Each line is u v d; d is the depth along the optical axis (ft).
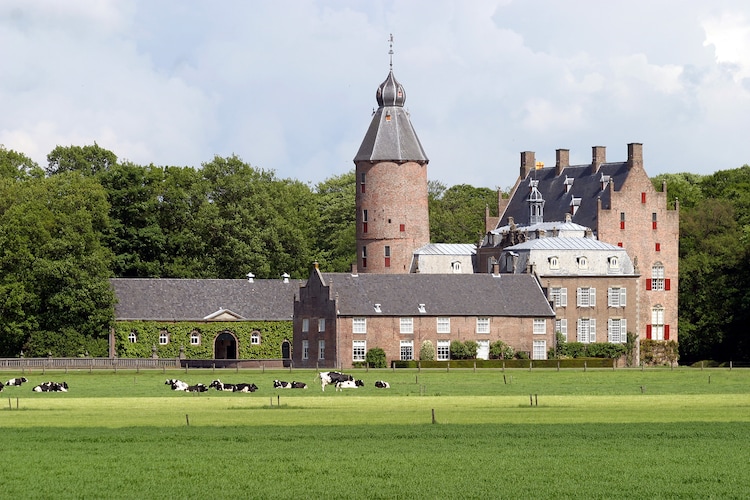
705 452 228.63
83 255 503.20
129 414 286.05
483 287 520.01
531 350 517.96
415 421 272.31
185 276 585.63
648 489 197.57
